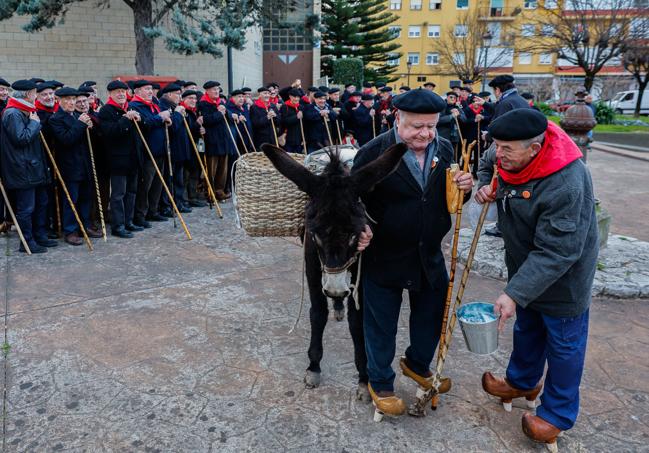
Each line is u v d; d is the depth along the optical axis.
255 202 3.04
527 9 46.03
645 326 4.27
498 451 2.79
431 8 52.31
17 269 5.52
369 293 2.92
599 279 4.95
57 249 6.25
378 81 34.81
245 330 4.20
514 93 7.17
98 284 5.12
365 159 2.90
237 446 2.82
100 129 6.52
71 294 4.87
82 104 6.43
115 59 14.55
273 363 3.70
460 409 3.17
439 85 54.16
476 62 43.62
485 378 3.16
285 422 3.03
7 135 5.62
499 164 2.59
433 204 2.75
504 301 2.52
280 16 14.88
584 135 5.95
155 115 7.13
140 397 3.26
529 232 2.58
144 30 12.11
